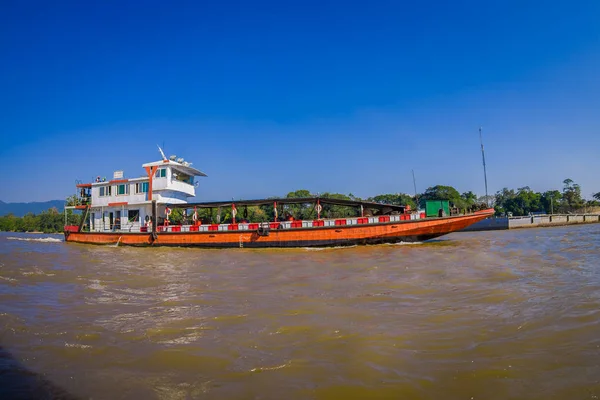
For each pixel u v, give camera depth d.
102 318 10.94
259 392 6.38
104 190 40.81
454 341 8.46
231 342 8.72
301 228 32.59
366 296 12.89
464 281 14.97
